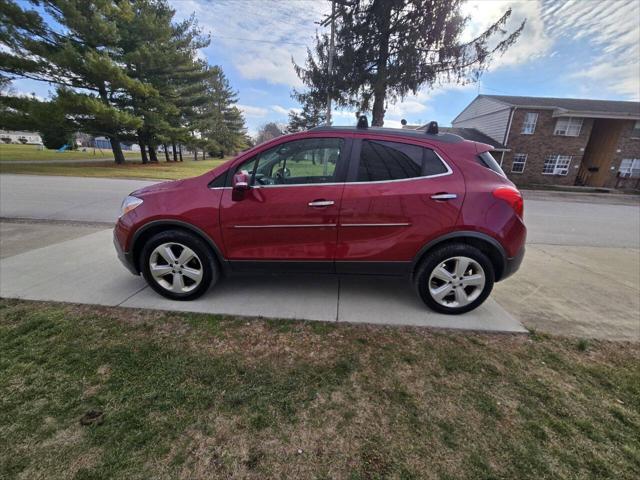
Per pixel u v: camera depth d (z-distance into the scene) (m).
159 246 3.07
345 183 2.87
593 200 16.09
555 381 2.17
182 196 3.00
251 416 1.81
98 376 2.07
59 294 3.19
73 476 1.45
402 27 13.59
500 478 1.50
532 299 3.46
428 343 2.57
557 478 1.51
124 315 2.84
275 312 2.98
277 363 2.28
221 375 2.13
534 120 21.42
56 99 15.95
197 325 2.72
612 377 2.22
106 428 1.69
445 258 2.91
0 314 2.78
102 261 4.12
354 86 15.22
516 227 2.84
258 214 2.91
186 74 23.59
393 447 1.65
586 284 3.95
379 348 2.49
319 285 3.64
